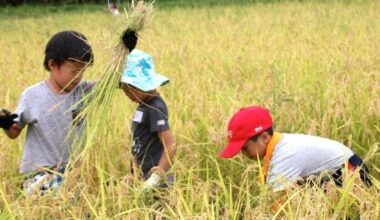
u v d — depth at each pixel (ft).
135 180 13.91
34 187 13.78
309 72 26.89
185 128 18.11
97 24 63.77
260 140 14.26
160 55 34.58
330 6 67.10
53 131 14.78
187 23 57.11
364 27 45.21
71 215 13.08
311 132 16.89
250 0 90.17
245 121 14.11
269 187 13.34
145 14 13.70
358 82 23.11
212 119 19.16
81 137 14.01
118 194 13.26
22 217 12.76
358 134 18.26
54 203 13.12
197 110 19.67
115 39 13.79
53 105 14.80
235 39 43.01
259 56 33.14
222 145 16.92
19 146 17.24
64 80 14.62
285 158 14.05
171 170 14.42
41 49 43.91
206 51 36.42
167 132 14.99
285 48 36.09
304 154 14.07
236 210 12.85
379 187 13.23
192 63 32.12
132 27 13.65
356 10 60.13
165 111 15.15
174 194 13.24
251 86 23.29
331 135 18.39
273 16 59.77
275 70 22.70
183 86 25.58
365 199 12.80
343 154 14.35
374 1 67.97
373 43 35.55
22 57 40.01
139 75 14.85
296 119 18.78
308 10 62.39
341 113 19.36
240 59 32.32
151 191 13.64
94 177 14.85
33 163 14.38
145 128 15.24
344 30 44.57
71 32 14.61
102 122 13.87
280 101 18.63
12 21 77.71
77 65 14.49
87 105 14.07
